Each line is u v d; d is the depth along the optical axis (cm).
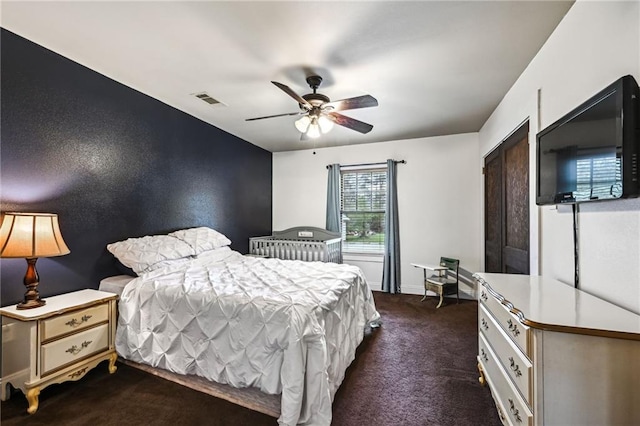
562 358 118
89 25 196
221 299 205
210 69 255
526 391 126
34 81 220
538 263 226
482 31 200
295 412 167
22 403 193
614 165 130
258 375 186
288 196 559
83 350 210
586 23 165
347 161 520
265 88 292
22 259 214
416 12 181
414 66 247
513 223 293
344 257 521
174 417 182
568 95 183
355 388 215
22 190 215
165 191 336
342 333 232
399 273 484
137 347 226
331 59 236
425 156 472
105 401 197
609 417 114
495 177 354
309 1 171
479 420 181
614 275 144
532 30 199
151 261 265
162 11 181
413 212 479
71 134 244
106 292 244
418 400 201
